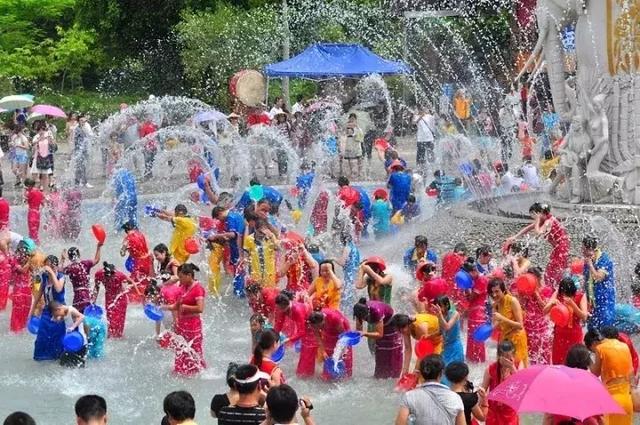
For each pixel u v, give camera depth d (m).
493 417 10.29
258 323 14.31
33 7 47.78
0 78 45.31
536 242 17.89
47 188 30.81
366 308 14.28
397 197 23.92
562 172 20.28
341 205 22.52
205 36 42.97
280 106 36.69
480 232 19.52
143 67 47.75
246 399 9.50
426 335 13.34
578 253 18.05
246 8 46.25
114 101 46.59
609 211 19.00
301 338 14.45
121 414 13.11
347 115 36.31
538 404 9.05
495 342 16.02
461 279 14.87
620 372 11.06
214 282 19.31
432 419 9.31
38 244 24.30
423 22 41.62
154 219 27.50
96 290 16.88
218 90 43.19
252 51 43.06
